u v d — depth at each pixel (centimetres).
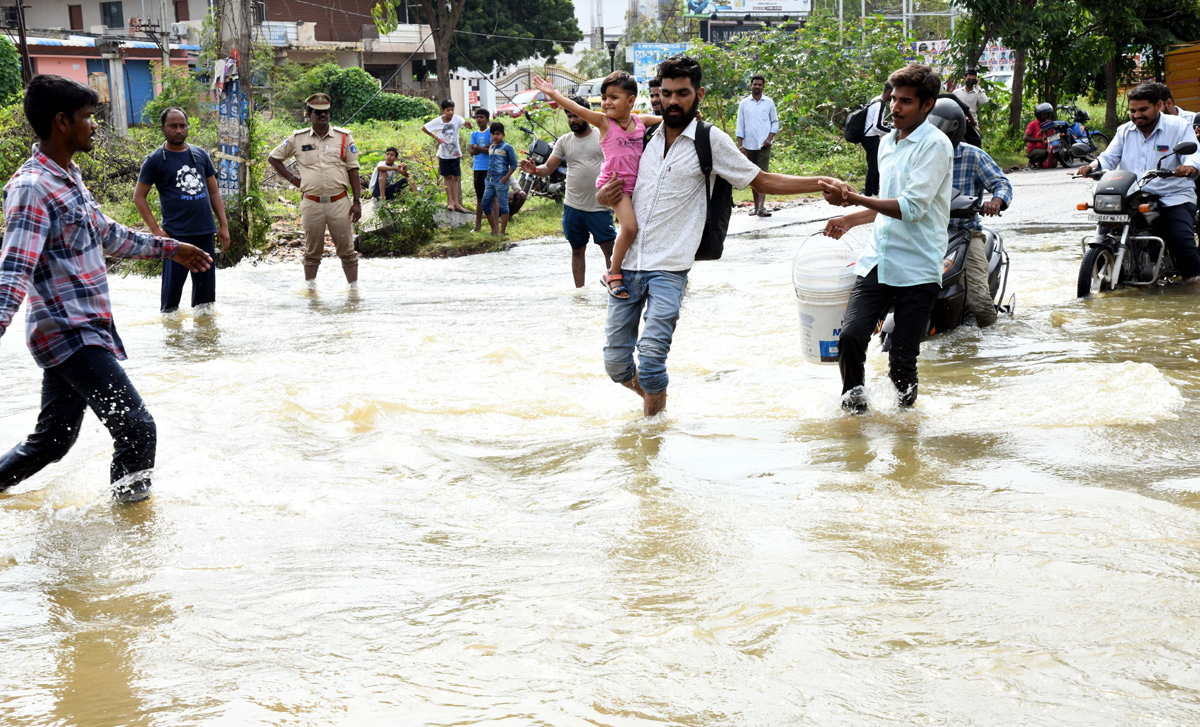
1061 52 2842
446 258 1424
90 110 407
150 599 300
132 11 5050
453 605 284
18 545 356
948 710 212
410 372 654
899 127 491
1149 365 549
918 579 288
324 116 1083
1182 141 841
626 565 312
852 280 521
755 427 493
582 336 764
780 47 2698
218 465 448
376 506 388
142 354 743
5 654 262
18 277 376
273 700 229
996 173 683
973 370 609
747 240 1371
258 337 812
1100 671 227
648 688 227
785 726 208
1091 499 359
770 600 276
